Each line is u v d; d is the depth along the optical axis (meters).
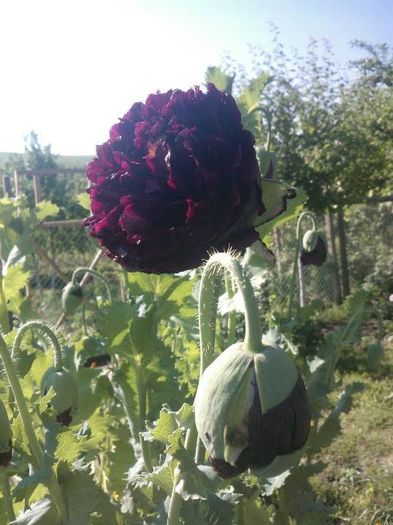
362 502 3.87
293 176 9.38
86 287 7.23
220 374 0.93
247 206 1.08
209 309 1.12
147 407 2.17
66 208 13.30
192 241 1.06
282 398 0.89
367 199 9.77
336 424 2.46
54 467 1.42
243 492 1.90
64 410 1.78
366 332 7.70
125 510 1.92
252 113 2.11
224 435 0.91
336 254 9.49
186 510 1.30
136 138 1.15
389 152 10.09
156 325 2.16
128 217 1.06
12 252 2.63
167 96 1.24
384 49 13.08
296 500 2.39
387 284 8.95
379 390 5.70
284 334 2.48
